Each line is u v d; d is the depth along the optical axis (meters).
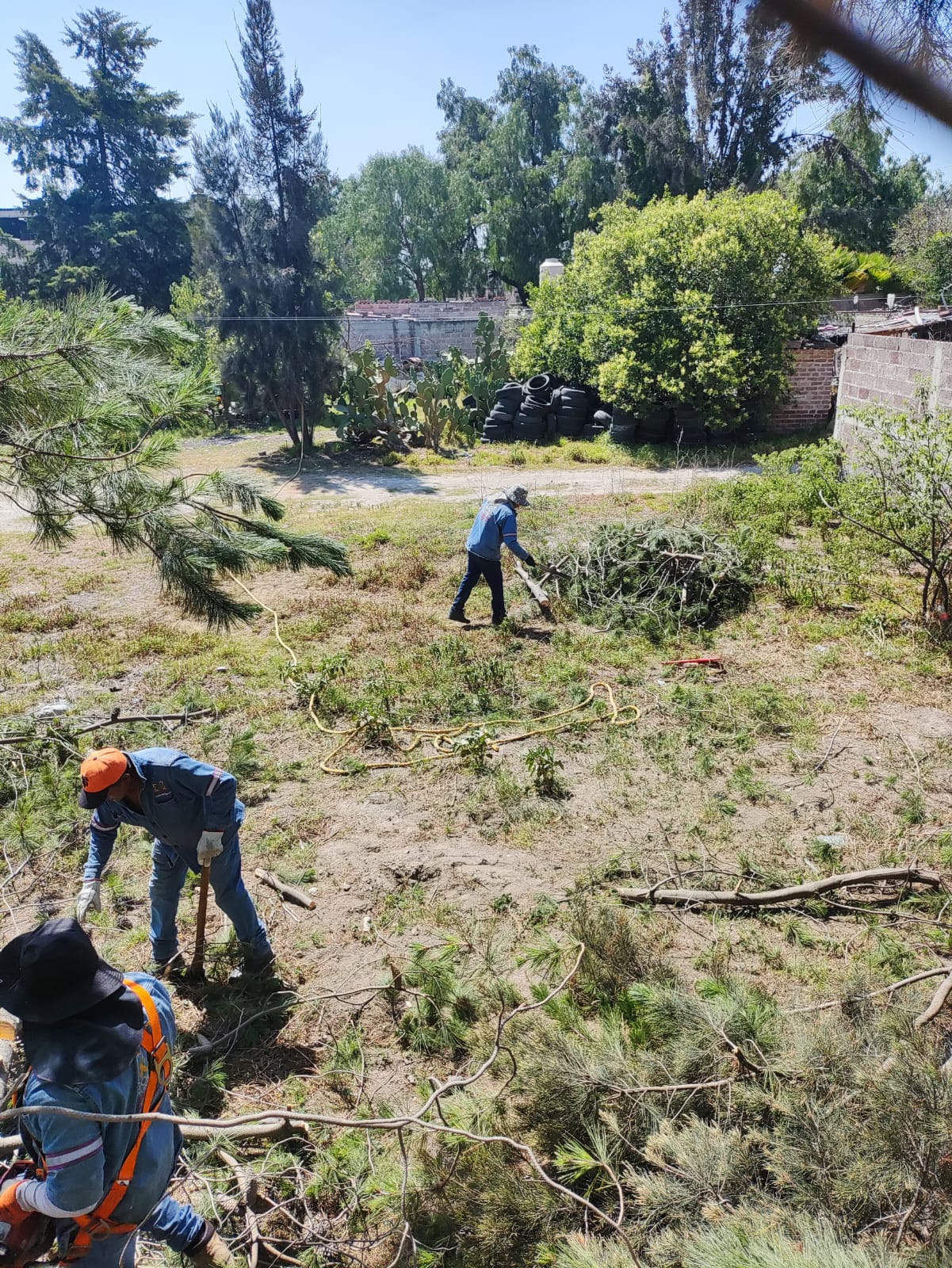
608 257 21.05
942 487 8.34
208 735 6.68
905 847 5.15
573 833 5.44
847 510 9.23
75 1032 2.20
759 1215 2.56
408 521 14.20
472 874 5.06
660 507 14.17
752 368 20.36
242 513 3.74
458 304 37.66
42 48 42.06
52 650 8.73
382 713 6.86
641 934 4.44
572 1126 3.07
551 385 23.75
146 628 9.30
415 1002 4.02
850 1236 2.56
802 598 9.39
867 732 6.59
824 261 20.42
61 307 3.48
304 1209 3.11
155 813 3.76
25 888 4.98
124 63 43.44
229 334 21.75
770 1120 3.01
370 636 8.98
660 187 33.19
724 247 19.38
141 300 42.41
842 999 3.55
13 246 42.84
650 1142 2.87
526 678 7.81
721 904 4.70
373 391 22.44
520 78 49.47
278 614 9.81
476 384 24.75
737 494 13.18
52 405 3.32
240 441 25.20
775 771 6.10
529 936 4.50
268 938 4.41
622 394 21.38
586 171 40.81
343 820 5.67
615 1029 3.44
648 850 5.23
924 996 3.88
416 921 4.66
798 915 4.63
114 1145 2.25
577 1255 2.53
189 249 42.97
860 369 13.70
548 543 11.02
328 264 22.39
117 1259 2.45
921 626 8.45
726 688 7.39
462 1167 2.94
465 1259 2.76
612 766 6.21
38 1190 2.19
